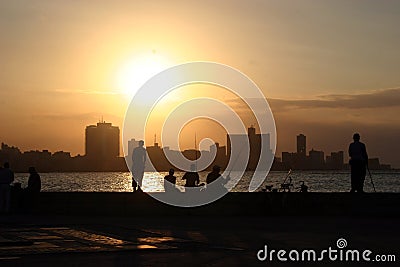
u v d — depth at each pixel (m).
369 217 25.47
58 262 13.62
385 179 108.88
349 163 26.17
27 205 29.09
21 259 14.07
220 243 16.83
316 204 26.59
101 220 25.12
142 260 13.91
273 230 20.33
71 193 28.72
